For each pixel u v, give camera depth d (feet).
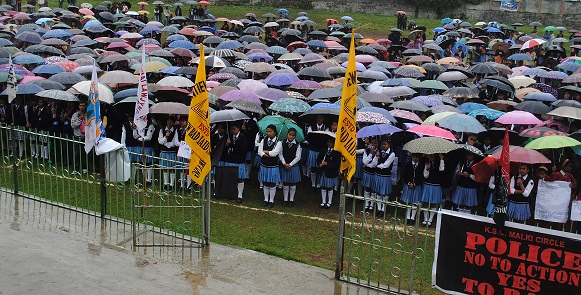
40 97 46.98
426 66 66.49
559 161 39.32
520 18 150.10
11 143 43.55
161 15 121.19
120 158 33.91
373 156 40.60
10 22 96.48
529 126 46.39
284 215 38.88
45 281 26.40
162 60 60.90
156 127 44.37
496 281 25.62
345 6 155.02
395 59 86.53
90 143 33.60
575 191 35.55
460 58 84.89
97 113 33.14
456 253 26.09
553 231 24.30
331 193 40.96
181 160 42.47
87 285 26.27
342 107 27.07
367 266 30.89
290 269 29.30
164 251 30.55
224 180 39.83
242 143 40.75
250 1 154.81
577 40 96.27
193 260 29.66
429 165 38.27
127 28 94.48
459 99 53.78
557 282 24.59
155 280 27.14
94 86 32.73
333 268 30.09
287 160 40.29
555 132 39.06
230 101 44.86
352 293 27.02
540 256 24.70
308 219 38.27
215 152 39.78
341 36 95.04
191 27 95.55
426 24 139.85
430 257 32.65
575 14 146.00
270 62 68.90
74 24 91.76
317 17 141.90
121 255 29.68
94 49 72.74
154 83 54.08
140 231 32.91
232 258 30.22
